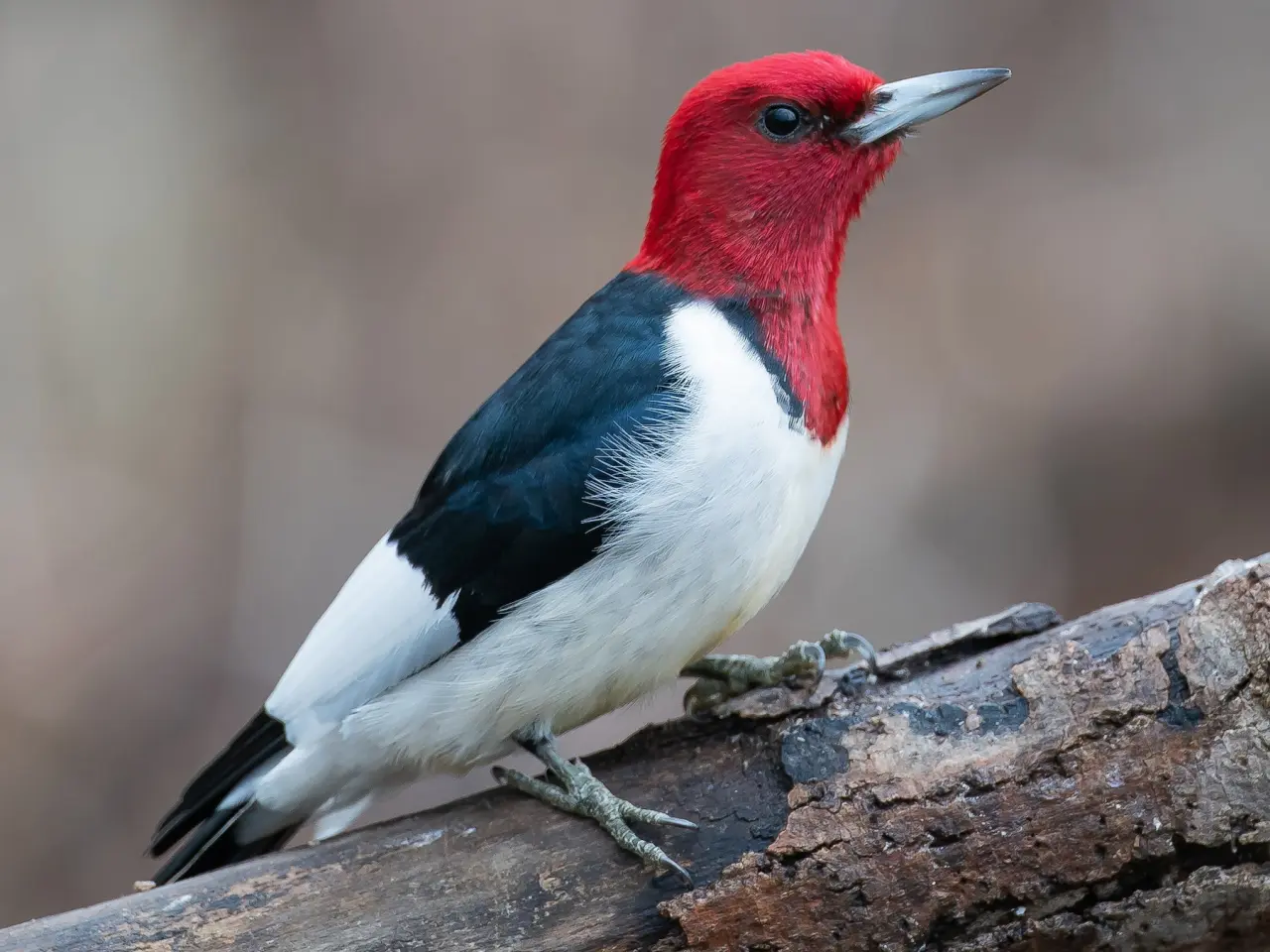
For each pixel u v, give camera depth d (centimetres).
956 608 1260
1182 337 1338
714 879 618
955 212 1460
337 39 1598
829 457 683
